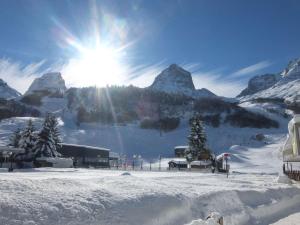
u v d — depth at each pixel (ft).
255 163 279.28
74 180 29.58
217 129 610.65
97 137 532.32
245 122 634.43
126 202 26.12
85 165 233.55
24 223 18.43
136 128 612.70
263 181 79.92
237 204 39.24
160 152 488.85
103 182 33.47
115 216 23.56
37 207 20.34
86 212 22.15
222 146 505.25
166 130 607.78
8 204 19.38
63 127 574.15
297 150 78.48
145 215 25.80
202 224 26.04
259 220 39.04
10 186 22.75
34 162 193.47
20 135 217.97
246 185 56.39
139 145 517.96
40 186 24.58
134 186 32.50
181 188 37.47
